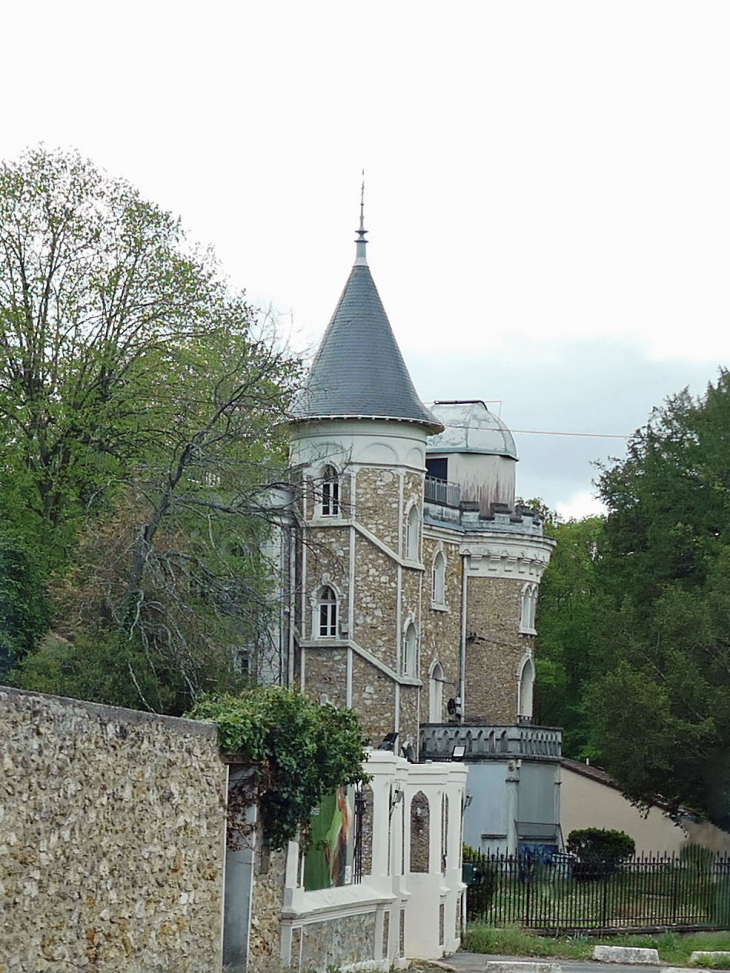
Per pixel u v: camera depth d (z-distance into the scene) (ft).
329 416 178.09
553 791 196.75
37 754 47.14
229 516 124.47
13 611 113.50
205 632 118.62
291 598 170.30
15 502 126.52
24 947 46.06
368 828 86.74
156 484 120.16
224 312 143.23
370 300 184.75
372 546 179.22
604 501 215.31
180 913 58.54
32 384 133.69
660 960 101.60
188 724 59.77
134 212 139.95
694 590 179.83
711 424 198.70
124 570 119.34
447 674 212.84
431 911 96.99
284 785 66.64
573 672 286.05
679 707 158.61
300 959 71.51
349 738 72.43
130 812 54.19
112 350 134.31
